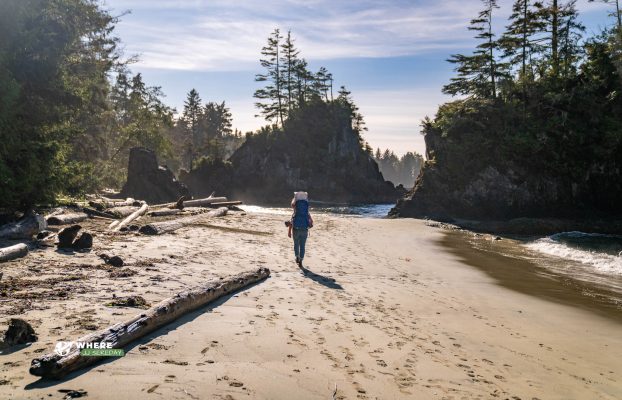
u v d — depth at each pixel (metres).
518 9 43.53
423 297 8.08
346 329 5.52
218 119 126.94
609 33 36.75
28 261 7.93
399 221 28.09
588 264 13.70
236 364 3.87
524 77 39.47
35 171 13.66
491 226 27.44
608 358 5.34
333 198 76.25
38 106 14.92
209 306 6.09
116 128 52.28
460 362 4.70
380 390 3.66
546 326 6.70
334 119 83.12
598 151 32.88
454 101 43.03
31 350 3.83
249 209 36.50
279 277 8.84
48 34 14.77
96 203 18.55
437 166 38.16
